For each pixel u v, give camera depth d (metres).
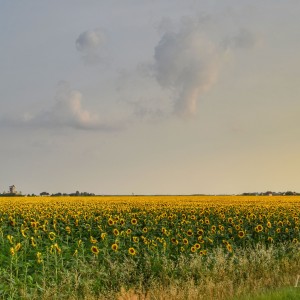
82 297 13.00
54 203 48.22
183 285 13.38
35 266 15.24
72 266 15.05
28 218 27.52
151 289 13.27
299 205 45.44
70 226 25.33
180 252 18.84
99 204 45.78
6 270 14.75
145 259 16.31
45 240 20.19
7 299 12.33
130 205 43.44
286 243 21.77
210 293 12.41
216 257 16.19
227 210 34.59
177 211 34.09
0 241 18.97
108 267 15.77
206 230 25.84
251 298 11.80
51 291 12.77
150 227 24.95
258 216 31.06
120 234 20.45
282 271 15.40
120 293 12.99
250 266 15.68
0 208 37.69
